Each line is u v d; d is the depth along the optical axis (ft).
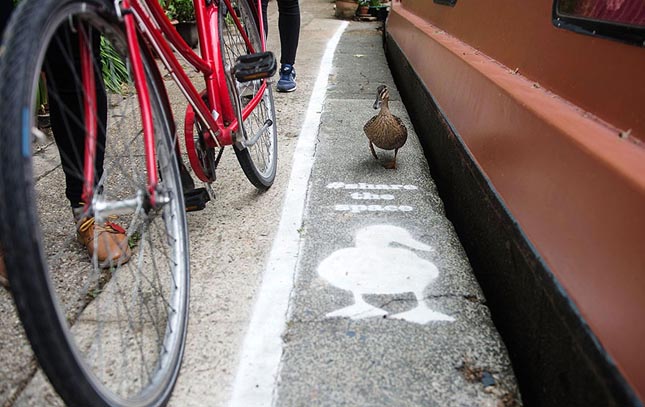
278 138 10.36
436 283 5.96
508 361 4.87
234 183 8.51
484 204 6.22
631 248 3.34
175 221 5.06
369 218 7.36
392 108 11.95
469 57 8.02
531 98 5.40
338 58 17.49
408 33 14.32
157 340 4.97
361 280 6.00
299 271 6.18
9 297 5.76
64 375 3.14
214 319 5.43
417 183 8.43
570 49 5.07
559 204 4.36
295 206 7.70
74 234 7.00
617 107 4.20
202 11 6.35
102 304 5.62
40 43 3.18
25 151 2.92
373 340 5.09
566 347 3.98
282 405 4.42
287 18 12.63
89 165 4.06
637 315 3.19
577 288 3.92
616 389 3.27
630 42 3.99
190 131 6.15
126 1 4.36
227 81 6.66
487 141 6.40
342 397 4.48
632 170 3.54
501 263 5.58
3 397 4.55
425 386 4.58
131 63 4.37
